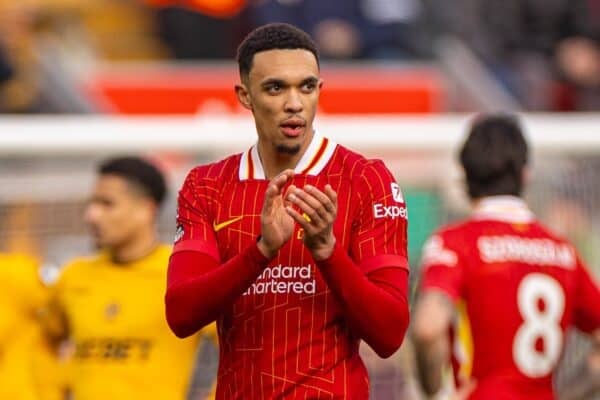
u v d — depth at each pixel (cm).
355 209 1419
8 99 3497
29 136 2508
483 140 1942
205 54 3900
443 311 1848
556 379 2547
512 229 1920
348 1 3812
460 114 3794
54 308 2117
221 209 1433
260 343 1415
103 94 3444
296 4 3797
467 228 1920
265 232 1330
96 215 2075
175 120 2662
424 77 3634
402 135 2608
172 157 2559
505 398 1883
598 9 4094
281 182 1320
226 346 1444
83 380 2055
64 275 2106
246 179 1434
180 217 1452
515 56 4066
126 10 4016
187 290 1368
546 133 2694
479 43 4031
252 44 1385
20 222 2517
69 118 2822
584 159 2714
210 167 1464
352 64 3772
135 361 2038
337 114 3209
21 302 2108
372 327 1358
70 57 3869
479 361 1897
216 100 3284
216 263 1420
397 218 1425
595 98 4031
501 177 1938
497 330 1892
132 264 2075
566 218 2695
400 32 3850
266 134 1385
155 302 2048
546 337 1916
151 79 3381
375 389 2475
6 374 2098
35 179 2525
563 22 4109
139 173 2081
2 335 2098
